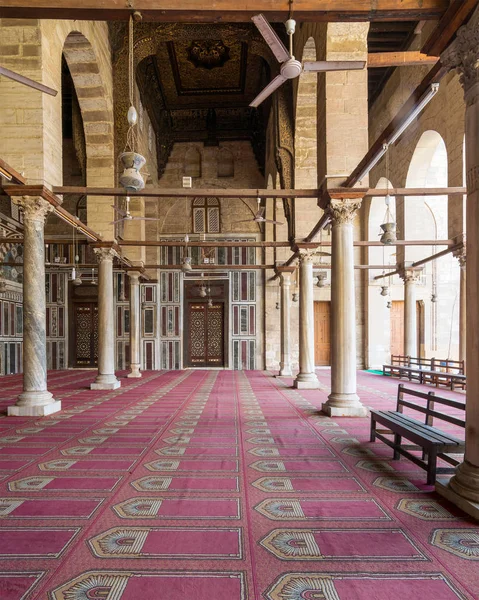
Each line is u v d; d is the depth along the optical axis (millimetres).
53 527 3270
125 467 4711
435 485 4020
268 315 19875
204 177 19969
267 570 2705
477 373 3637
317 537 3129
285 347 16359
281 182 11570
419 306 19359
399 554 2895
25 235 7883
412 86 14016
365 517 3465
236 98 18312
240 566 2748
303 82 10156
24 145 7812
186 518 3434
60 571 2680
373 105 17375
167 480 4301
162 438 6020
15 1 4051
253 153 19984
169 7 4129
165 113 19141
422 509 3615
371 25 12984
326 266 16516
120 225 13211
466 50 3746
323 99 7832
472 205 3693
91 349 19797
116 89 11875
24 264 7895
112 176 11750
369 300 19406
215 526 3299
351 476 4438
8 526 3283
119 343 19734
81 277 19672
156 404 9148
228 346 19828
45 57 7945
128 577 2621
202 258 20016
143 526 3291
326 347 20188
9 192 7734
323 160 7887
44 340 8070
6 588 2506
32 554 2877
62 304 19594
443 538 3115
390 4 4070
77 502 3744
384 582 2582
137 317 15688
